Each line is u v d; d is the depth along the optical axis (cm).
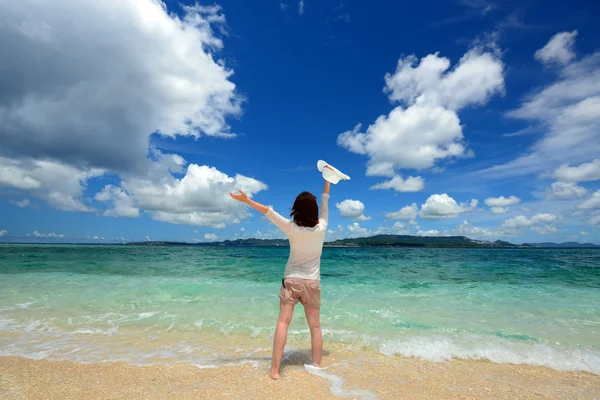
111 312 570
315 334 329
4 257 1705
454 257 2389
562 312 593
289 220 323
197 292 744
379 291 801
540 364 357
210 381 291
